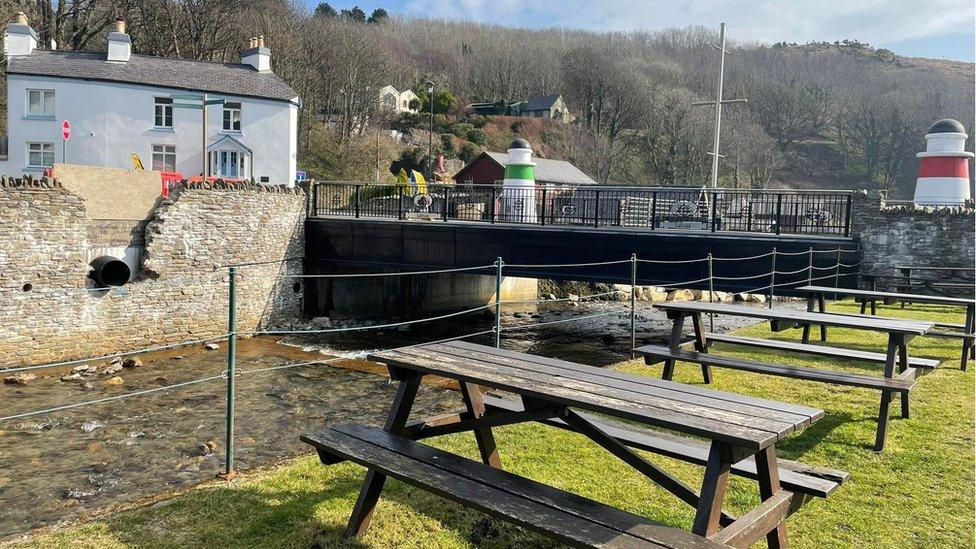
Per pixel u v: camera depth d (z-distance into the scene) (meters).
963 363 8.12
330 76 60.91
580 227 17.42
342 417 10.62
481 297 26.80
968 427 5.94
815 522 4.15
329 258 20.44
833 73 110.44
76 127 29.75
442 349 4.56
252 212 18.88
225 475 5.18
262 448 9.14
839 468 5.02
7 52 30.05
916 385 7.39
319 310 21.27
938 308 13.73
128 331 16.17
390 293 23.45
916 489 4.65
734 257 14.98
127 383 13.12
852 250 15.01
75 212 15.25
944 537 3.97
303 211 20.58
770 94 95.12
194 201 17.44
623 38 124.31
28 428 10.02
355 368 14.35
